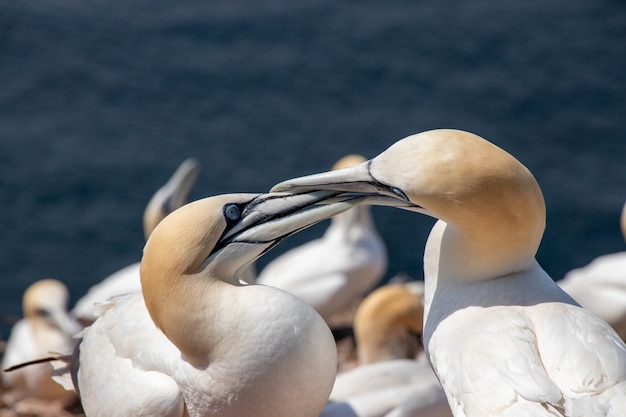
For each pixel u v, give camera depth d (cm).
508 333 801
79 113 3462
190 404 894
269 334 849
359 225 2164
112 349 971
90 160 3222
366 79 3581
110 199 3072
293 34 3812
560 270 2764
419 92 3522
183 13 3934
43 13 3944
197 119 3422
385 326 1538
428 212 859
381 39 3775
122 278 1934
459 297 870
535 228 853
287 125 3369
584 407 737
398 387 1138
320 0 3997
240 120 3403
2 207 3023
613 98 3466
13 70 3662
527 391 752
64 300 1983
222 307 857
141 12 3950
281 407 863
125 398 921
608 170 3123
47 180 3131
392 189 858
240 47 3753
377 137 3297
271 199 888
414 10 3941
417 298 1557
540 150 3231
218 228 872
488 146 846
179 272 863
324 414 1077
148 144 3300
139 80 3606
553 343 784
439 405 1121
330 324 2128
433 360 863
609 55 3697
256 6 3953
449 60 3669
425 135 855
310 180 880
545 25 3856
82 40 3809
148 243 886
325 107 3453
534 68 3622
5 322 2606
